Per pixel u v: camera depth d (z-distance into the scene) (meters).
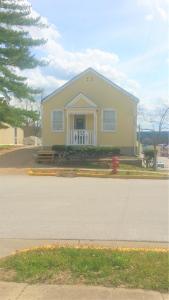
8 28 29.88
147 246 8.52
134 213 12.16
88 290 5.97
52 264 6.83
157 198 15.04
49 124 35.34
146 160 30.92
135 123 34.66
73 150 29.92
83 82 35.03
